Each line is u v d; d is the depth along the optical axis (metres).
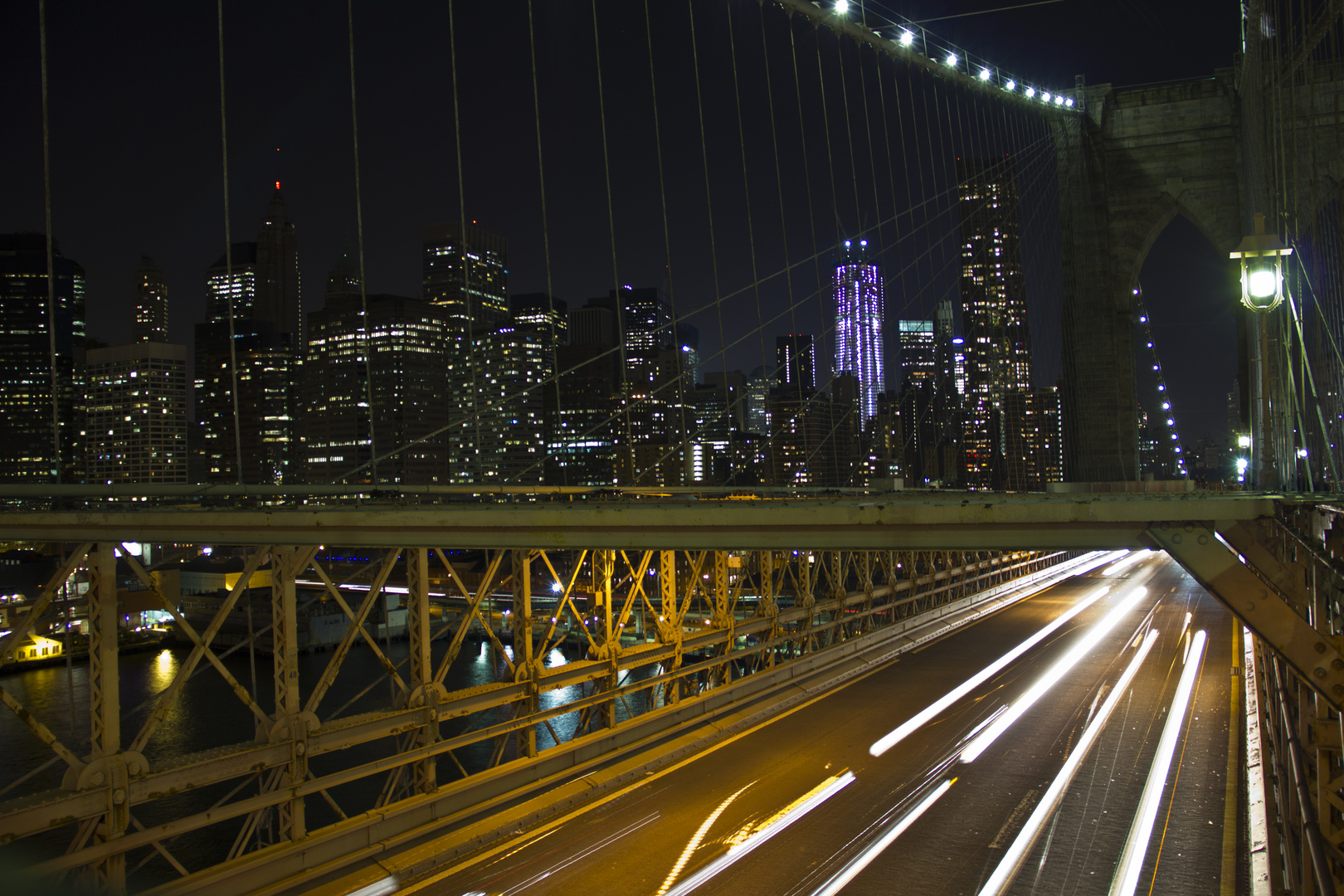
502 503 15.98
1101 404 61.12
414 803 16.23
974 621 44.88
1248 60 39.62
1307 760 10.70
